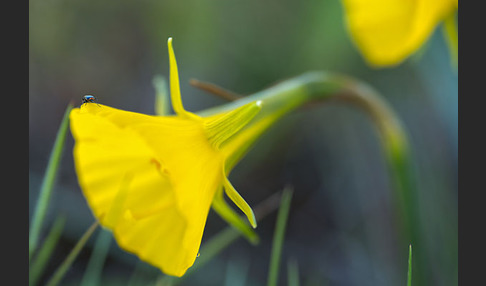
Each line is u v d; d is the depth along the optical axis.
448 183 0.32
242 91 0.37
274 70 0.36
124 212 0.19
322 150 0.36
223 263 0.31
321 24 0.35
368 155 0.34
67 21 0.40
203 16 0.38
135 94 0.39
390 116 0.24
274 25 0.38
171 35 0.39
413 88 0.35
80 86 0.39
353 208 0.34
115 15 0.41
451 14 0.21
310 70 0.35
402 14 0.21
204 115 0.21
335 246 0.34
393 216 0.33
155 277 0.25
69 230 0.30
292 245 0.34
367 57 0.21
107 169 0.19
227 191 0.20
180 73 0.38
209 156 0.20
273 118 0.21
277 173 0.36
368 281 0.32
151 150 0.19
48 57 0.39
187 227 0.19
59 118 0.38
